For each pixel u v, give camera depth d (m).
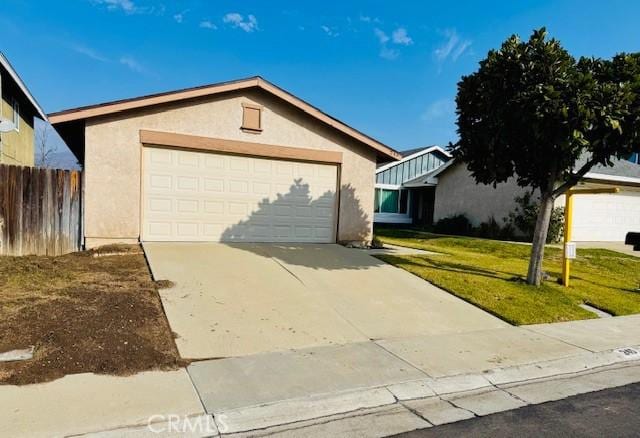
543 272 9.69
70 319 4.94
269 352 4.78
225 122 10.20
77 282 6.47
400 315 6.41
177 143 9.70
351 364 4.58
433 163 29.41
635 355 5.45
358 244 11.75
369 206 11.93
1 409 3.25
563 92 6.84
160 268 7.54
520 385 4.41
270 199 10.80
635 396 4.22
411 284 8.05
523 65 7.11
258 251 9.52
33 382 3.69
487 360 4.94
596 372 4.91
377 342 5.31
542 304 7.38
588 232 18.84
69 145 11.82
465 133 8.40
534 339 5.79
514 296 7.68
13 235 8.22
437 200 24.06
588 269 11.99
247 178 10.52
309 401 3.71
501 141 7.74
